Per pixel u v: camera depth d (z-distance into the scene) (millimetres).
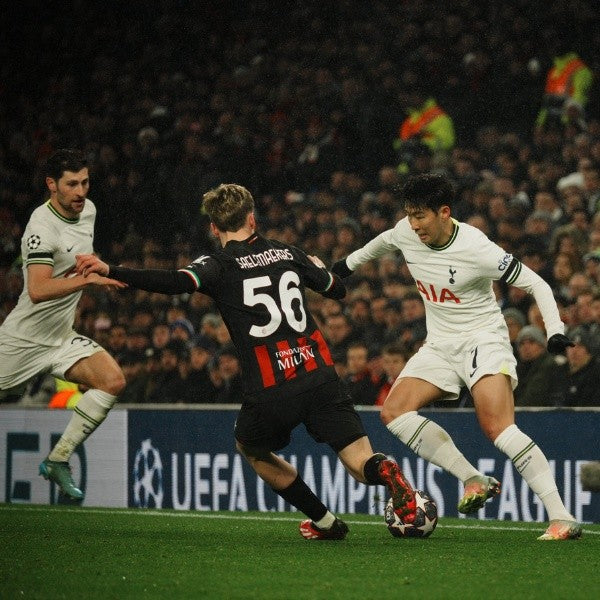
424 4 43375
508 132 39281
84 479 24719
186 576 11766
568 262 27703
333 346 27328
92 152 48688
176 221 42281
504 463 20266
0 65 55250
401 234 15883
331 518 15164
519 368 23094
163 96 48969
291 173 41500
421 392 15805
